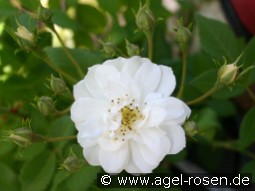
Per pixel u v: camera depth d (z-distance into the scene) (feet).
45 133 0.37
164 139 0.28
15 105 0.40
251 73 0.35
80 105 0.29
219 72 0.30
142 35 0.39
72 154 0.30
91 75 0.29
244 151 0.41
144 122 0.28
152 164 0.28
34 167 0.35
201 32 0.36
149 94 0.29
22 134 0.29
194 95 0.39
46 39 0.38
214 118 0.41
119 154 0.29
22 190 0.35
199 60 0.40
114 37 0.39
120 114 0.29
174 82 0.29
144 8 0.30
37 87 0.40
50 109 0.30
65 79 0.37
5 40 0.38
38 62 0.39
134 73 0.29
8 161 0.41
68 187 0.33
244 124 0.35
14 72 0.40
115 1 0.40
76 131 0.35
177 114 0.28
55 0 0.37
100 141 0.28
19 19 0.35
